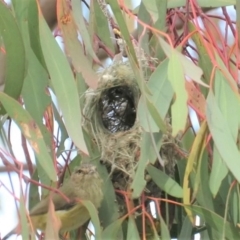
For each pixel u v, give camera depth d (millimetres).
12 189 3625
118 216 3795
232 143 3641
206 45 3680
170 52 3615
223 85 3688
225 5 3791
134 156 3820
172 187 3742
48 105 3705
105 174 3820
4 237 3684
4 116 3682
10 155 3619
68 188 3793
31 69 3703
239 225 3707
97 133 3857
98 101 3877
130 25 3814
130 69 3879
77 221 3787
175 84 3607
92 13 3766
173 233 3840
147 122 3623
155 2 3699
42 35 3643
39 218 3742
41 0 3980
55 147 3764
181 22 3885
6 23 3654
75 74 3838
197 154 3697
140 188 3686
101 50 3982
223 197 3748
